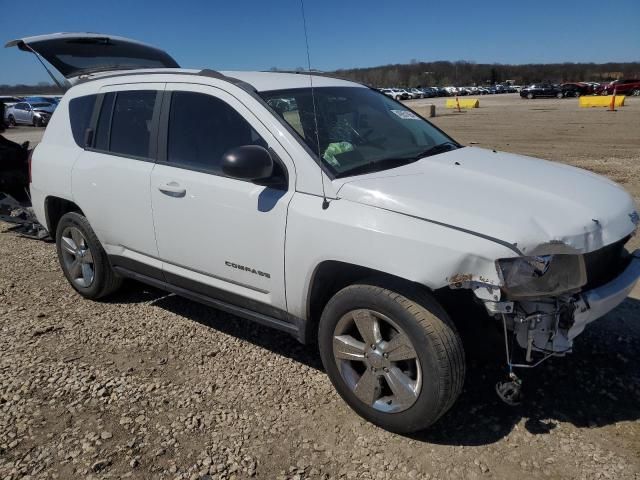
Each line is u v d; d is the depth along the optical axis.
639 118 22.52
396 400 2.85
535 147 14.45
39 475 2.68
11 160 7.24
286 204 3.08
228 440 2.91
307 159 3.08
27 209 6.79
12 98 34.16
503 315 2.64
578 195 2.97
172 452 2.82
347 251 2.81
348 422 3.04
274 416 3.10
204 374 3.55
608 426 2.95
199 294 3.81
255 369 3.61
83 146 4.45
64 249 4.78
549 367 3.51
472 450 2.79
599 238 2.73
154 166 3.82
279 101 3.42
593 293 2.74
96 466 2.72
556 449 2.78
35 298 4.88
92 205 4.27
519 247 2.48
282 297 3.22
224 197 3.36
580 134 17.50
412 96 65.44
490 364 3.53
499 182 3.03
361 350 2.94
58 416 3.13
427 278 2.58
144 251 4.01
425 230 2.62
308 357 3.75
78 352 3.87
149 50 5.95
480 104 43.53
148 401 3.26
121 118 4.17
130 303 4.73
